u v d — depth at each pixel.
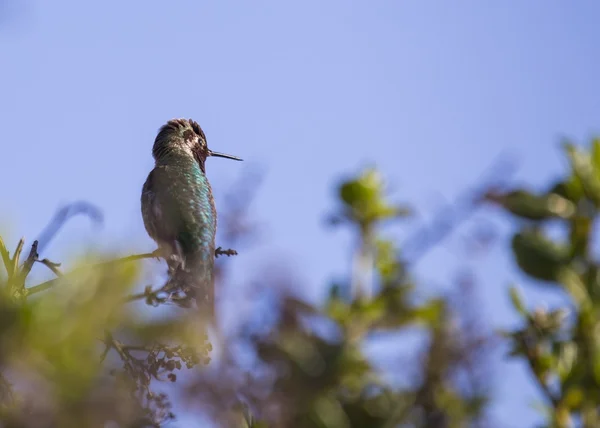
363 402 4.55
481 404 4.56
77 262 4.95
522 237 4.86
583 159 5.00
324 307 4.96
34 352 4.61
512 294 5.31
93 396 4.60
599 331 4.93
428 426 4.52
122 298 4.95
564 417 5.05
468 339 4.64
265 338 4.63
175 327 5.20
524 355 5.21
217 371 4.71
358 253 5.30
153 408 6.41
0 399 4.78
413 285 4.95
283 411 4.58
